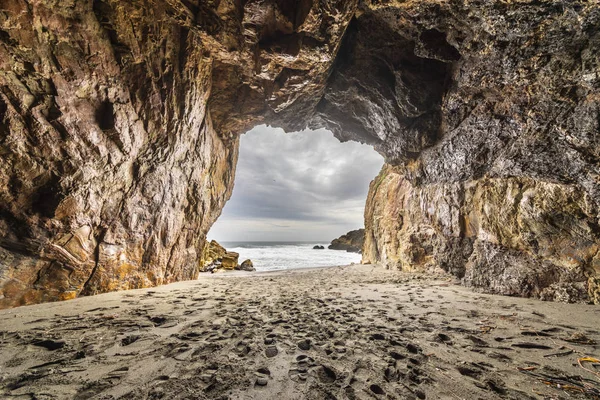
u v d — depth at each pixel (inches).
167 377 93.7
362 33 255.4
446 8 167.2
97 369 97.5
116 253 223.8
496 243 266.2
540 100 178.4
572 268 203.9
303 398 83.4
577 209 196.1
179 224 300.5
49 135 166.9
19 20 140.8
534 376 96.6
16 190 162.7
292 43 225.5
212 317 166.6
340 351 117.8
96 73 180.9
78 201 187.9
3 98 147.8
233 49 240.7
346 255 1364.4
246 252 1596.9
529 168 217.3
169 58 223.3
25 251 169.5
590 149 167.9
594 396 83.8
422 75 262.1
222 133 378.9
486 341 128.6
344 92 320.5
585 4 122.9
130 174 228.8
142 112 219.5
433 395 86.0
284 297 236.8
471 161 274.4
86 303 183.0
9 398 78.7
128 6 180.2
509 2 137.8
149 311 172.9
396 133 339.0
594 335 132.8
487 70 191.5
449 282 323.3
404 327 149.3
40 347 112.5
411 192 461.1
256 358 110.2
